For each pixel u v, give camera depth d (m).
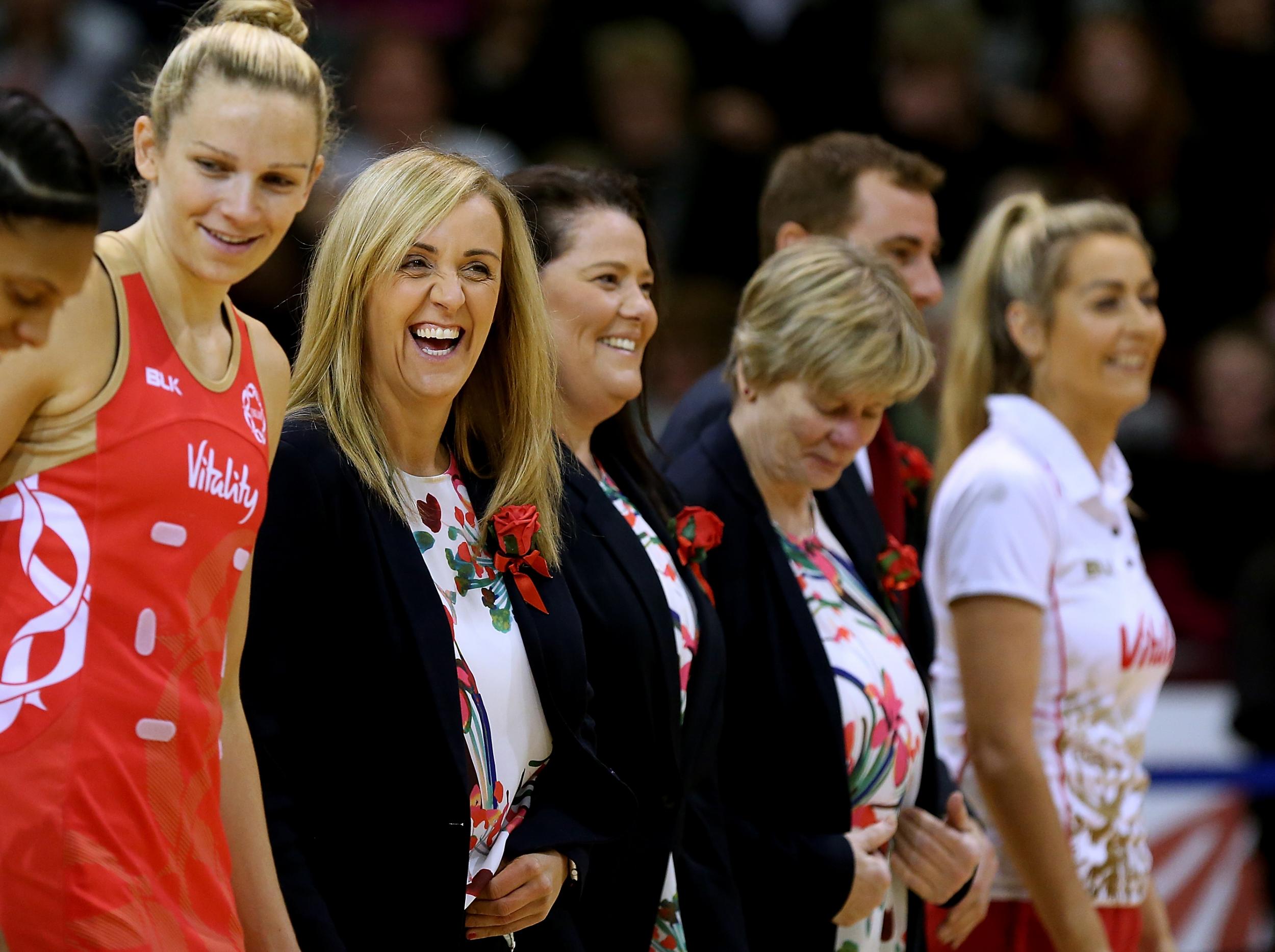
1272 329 23.64
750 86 23.91
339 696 7.97
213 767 7.22
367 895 8.00
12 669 6.57
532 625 8.53
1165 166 25.09
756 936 10.00
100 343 6.76
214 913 7.19
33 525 6.62
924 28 23.02
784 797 10.11
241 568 7.35
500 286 8.59
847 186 12.91
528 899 8.19
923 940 10.84
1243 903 16.03
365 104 21.19
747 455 10.57
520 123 22.66
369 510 8.05
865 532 11.27
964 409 12.86
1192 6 26.61
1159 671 12.05
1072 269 12.21
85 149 5.96
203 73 6.85
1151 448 22.33
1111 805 11.65
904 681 10.66
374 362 8.30
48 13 20.84
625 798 8.63
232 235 6.88
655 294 10.53
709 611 9.77
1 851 6.54
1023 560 11.40
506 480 8.77
